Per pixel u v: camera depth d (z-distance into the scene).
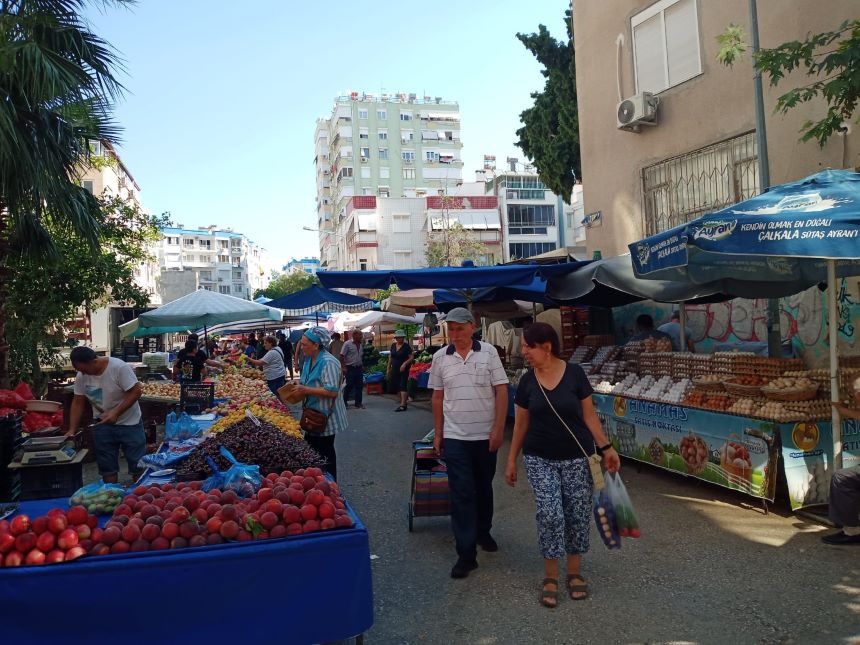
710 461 6.38
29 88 7.47
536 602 4.18
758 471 5.75
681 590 4.25
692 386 6.91
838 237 4.36
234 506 3.29
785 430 5.59
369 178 85.81
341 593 3.17
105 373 6.50
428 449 5.79
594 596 4.23
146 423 9.98
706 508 6.05
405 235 65.44
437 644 3.70
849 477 4.85
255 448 4.66
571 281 9.22
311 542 3.14
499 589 4.42
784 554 4.78
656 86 11.00
